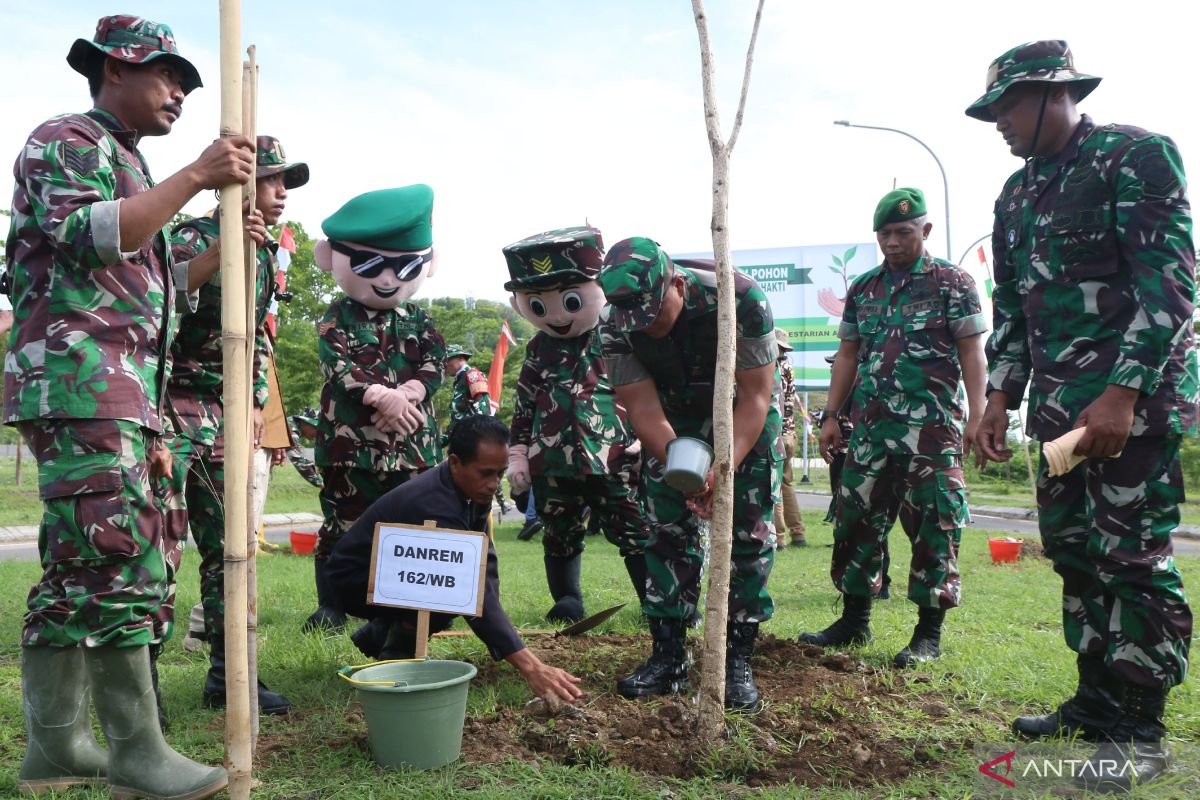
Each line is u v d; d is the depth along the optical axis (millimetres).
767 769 2928
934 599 4434
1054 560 3299
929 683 3961
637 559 5547
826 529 12328
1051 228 3154
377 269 5340
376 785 2793
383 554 3576
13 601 6117
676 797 2756
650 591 3840
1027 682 3922
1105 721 3199
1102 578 3014
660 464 3805
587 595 6676
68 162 2625
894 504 4789
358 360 5430
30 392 2596
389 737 2920
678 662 3824
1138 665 2957
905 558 8922
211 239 3635
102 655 2672
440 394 20266
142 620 2713
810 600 6395
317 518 16625
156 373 2846
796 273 28250
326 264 5488
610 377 3557
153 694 2773
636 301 3053
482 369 21781
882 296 4922
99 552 2609
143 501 2695
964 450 4758
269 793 2754
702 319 3395
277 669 4254
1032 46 3166
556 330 5398
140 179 2939
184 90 3107
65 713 2803
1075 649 3246
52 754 2803
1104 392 2908
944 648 4641
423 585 3523
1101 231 3037
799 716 3473
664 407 3762
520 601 6277
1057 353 3172
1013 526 15656
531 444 5523
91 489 2594
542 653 4445
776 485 3783
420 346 5711
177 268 3207
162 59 2957
